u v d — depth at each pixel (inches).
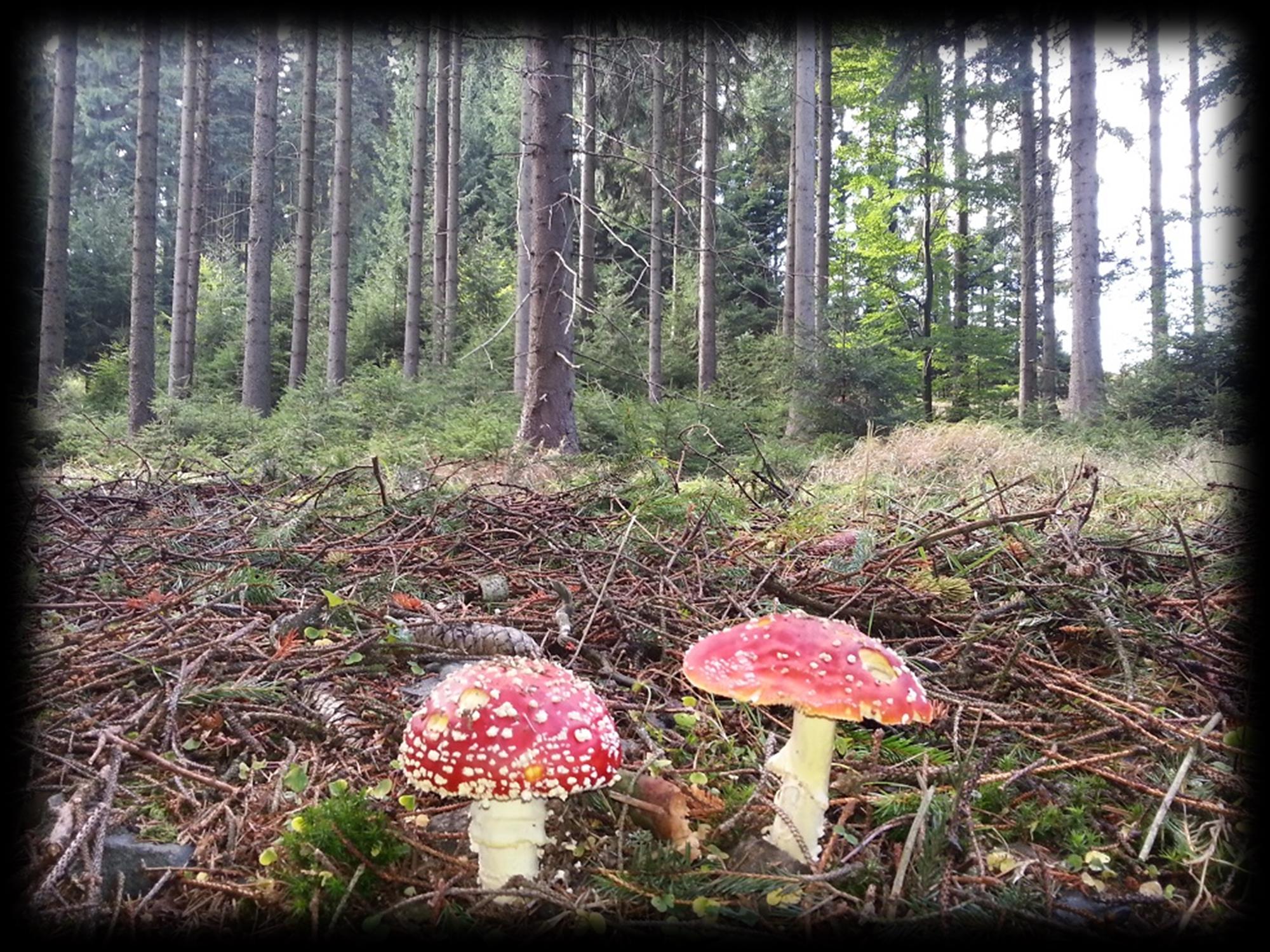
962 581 159.6
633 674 138.7
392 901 84.3
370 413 609.6
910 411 615.5
